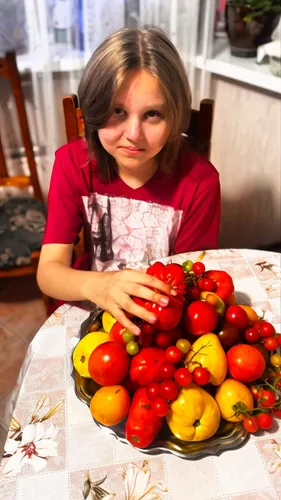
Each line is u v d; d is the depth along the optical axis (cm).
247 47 148
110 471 63
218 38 165
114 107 80
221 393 65
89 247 117
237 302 89
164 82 77
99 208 110
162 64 77
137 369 63
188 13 143
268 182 162
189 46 149
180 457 64
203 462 64
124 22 147
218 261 98
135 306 65
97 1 141
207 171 106
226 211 179
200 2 142
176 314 63
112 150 88
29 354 80
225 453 65
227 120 160
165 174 103
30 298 181
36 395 73
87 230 114
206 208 108
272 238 174
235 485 62
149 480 62
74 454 65
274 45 137
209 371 64
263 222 172
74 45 150
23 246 149
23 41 150
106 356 64
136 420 62
